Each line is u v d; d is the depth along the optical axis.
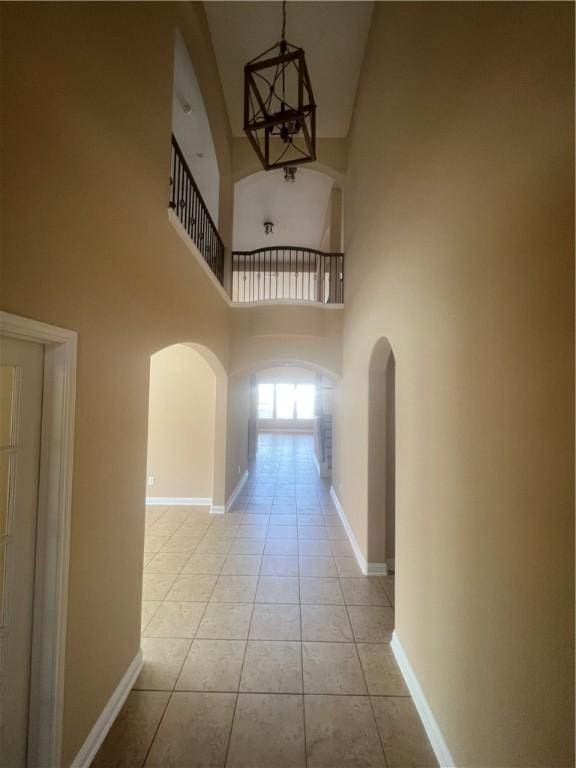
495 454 1.31
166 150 2.61
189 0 3.28
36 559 1.45
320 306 5.51
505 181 1.26
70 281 1.51
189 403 5.90
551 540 1.02
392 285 2.69
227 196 5.45
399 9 2.62
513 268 1.22
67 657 1.52
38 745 1.42
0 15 1.13
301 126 2.29
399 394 2.46
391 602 3.10
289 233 8.54
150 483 5.87
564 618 0.97
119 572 1.99
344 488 5.10
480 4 1.44
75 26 1.52
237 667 2.32
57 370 1.48
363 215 3.98
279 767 1.70
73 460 1.54
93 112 1.67
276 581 3.45
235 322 5.54
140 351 2.23
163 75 2.52
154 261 2.44
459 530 1.57
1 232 1.16
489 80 1.37
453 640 1.61
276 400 16.47
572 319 0.96
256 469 8.84
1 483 1.35
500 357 1.29
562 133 0.99
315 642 2.57
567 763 0.95
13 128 1.19
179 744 1.80
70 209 1.51
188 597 3.15
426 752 1.77
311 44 4.08
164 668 2.30
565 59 0.98
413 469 2.17
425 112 2.04
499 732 1.25
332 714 1.97
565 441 0.98
